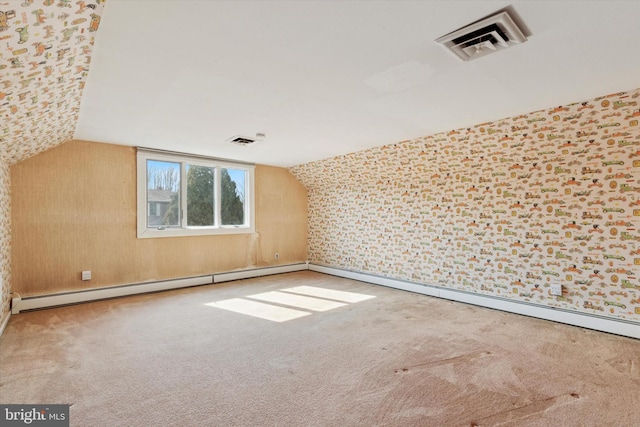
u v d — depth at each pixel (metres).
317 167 5.73
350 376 2.23
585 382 2.13
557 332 3.05
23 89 1.93
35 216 3.71
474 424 1.71
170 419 1.75
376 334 3.03
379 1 1.46
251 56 1.97
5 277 3.23
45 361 2.42
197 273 5.10
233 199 5.63
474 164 3.98
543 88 2.53
